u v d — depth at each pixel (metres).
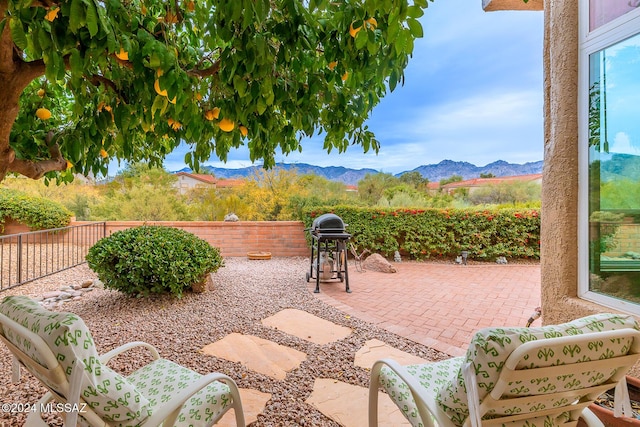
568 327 1.20
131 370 2.67
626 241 2.17
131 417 1.25
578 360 1.14
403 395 1.65
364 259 8.14
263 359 2.91
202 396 1.62
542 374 1.11
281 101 1.83
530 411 1.26
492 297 5.00
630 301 2.13
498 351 1.07
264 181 10.92
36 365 1.21
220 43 1.86
